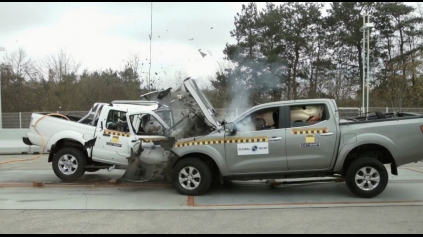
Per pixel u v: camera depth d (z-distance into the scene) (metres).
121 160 8.07
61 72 31.34
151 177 7.30
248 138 6.76
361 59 35.16
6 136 16.73
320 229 4.96
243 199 6.79
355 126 6.64
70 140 8.32
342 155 6.56
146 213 5.83
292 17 31.47
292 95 31.80
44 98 31.91
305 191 7.46
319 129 6.65
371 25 21.94
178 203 6.47
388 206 6.15
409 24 34.09
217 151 6.84
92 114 8.93
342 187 7.82
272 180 8.05
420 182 8.20
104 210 6.01
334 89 34.62
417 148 6.50
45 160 13.08
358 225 5.12
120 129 8.22
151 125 8.41
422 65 31.38
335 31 34.53
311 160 6.63
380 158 7.03
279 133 6.72
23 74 35.09
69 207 6.20
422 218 5.45
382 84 34.56
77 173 8.14
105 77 32.94
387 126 6.57
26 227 5.09
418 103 31.58
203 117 7.44
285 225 5.16
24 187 7.85
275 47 30.31
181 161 7.04
